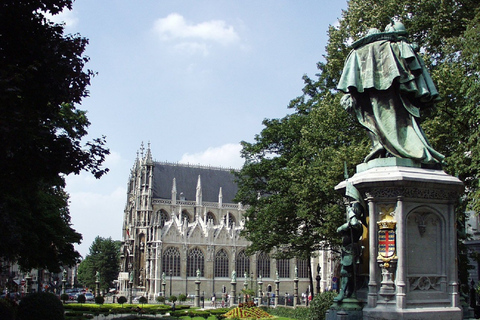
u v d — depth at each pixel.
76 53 21.33
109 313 58.41
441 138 28.80
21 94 20.02
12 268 82.81
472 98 26.86
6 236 25.89
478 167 26.25
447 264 12.29
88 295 98.31
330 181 34.75
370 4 37.22
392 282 11.87
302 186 39.59
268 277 126.56
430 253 12.27
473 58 27.55
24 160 20.08
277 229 46.25
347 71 13.50
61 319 34.34
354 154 32.31
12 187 21.33
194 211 132.50
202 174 140.62
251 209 53.94
